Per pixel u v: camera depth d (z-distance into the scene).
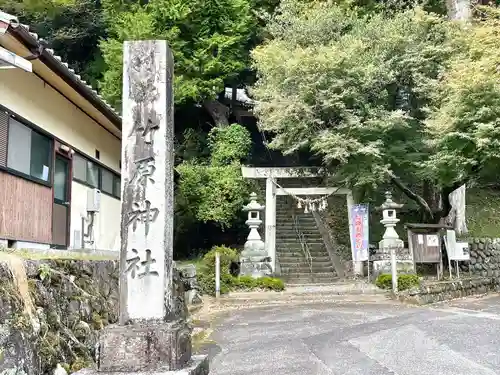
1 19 6.09
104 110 10.18
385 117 14.09
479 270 15.30
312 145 14.82
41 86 8.60
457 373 5.04
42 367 4.57
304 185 21.67
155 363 3.83
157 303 4.07
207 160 19.08
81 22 18.50
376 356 5.88
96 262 7.06
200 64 18.14
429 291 11.62
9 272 4.64
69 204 9.85
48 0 16.47
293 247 17.53
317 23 15.68
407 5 18.33
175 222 16.95
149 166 4.24
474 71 11.69
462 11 16.17
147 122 4.30
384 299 12.05
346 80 14.21
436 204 16.59
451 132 11.98
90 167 11.24
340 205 20.50
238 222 17.53
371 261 14.89
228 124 20.67
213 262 13.62
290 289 13.62
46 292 5.20
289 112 14.40
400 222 18.23
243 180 16.94
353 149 14.30
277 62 14.85
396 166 15.34
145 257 4.12
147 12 17.86
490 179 19.59
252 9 19.84
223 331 8.58
